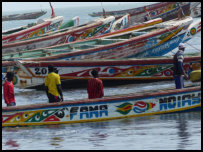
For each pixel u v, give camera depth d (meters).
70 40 94.00
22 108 42.41
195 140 35.16
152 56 77.00
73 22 112.94
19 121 42.50
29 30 100.31
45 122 43.06
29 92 67.44
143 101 45.19
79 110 43.59
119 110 44.59
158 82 68.19
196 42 112.75
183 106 46.38
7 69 65.06
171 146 33.62
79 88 67.88
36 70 64.50
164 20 151.75
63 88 67.56
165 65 67.19
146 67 66.81
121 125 41.78
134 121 43.38
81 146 34.62
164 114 45.91
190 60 66.44
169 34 77.81
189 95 46.44
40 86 65.81
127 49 73.44
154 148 33.53
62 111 43.28
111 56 72.06
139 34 85.12
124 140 36.03
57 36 91.31
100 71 65.88
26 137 38.31
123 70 66.25
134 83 67.62
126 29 89.31
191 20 81.19
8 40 96.19
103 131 39.72
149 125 41.28
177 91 45.88
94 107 43.91
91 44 84.19
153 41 76.12
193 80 49.09
